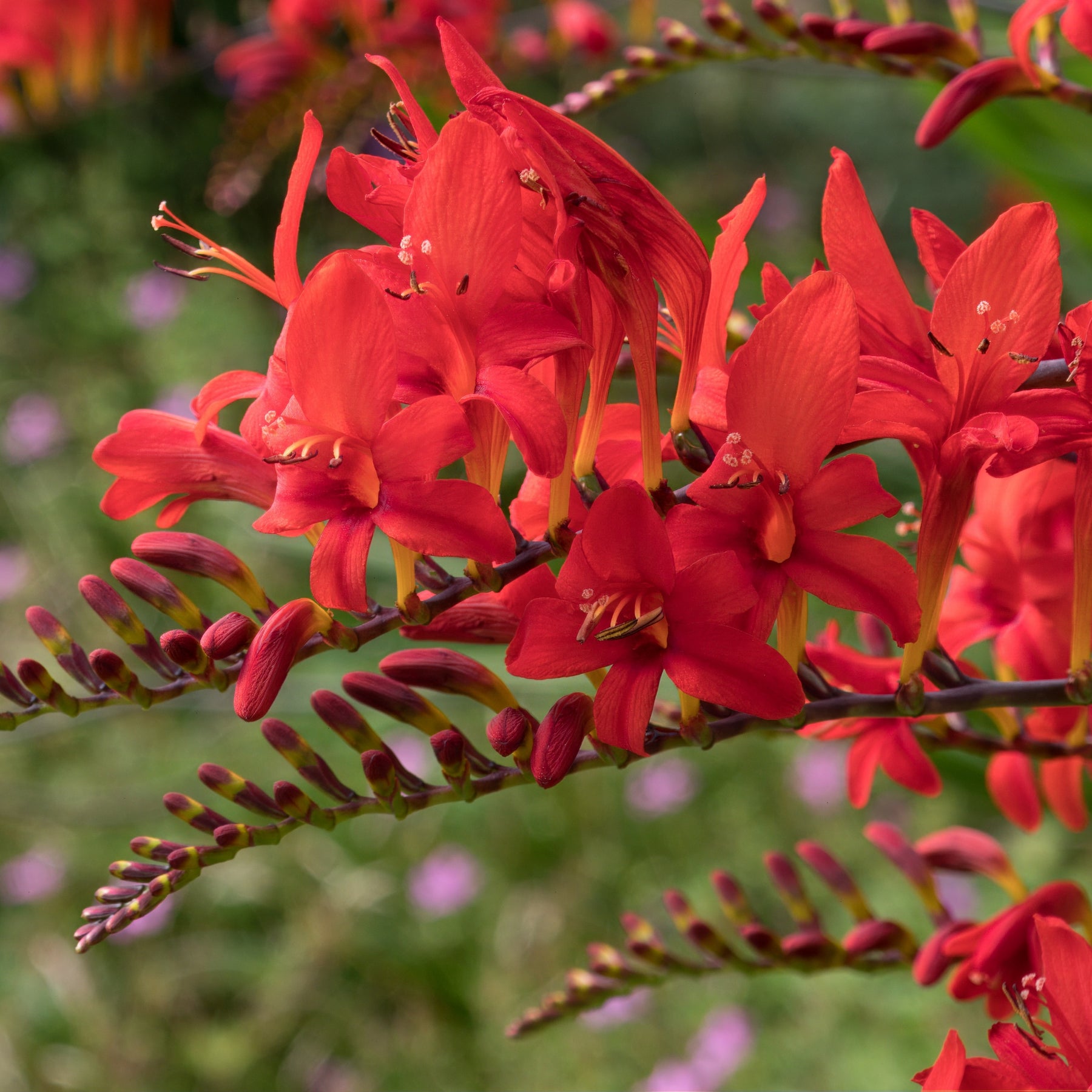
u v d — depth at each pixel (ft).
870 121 7.83
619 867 5.20
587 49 3.49
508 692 1.65
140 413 1.62
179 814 1.63
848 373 1.49
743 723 1.59
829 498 1.51
